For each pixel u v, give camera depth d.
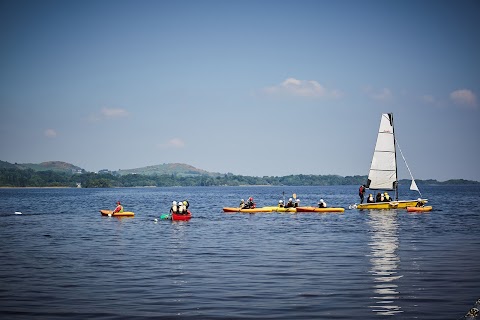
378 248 37.28
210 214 76.06
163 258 33.16
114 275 27.23
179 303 21.38
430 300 21.62
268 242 41.28
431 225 55.72
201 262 31.41
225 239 43.62
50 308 20.67
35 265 30.58
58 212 85.12
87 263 31.25
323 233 48.00
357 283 24.89
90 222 62.88
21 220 66.62
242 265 30.20
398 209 79.06
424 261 31.12
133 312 20.09
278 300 21.77
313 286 24.28
